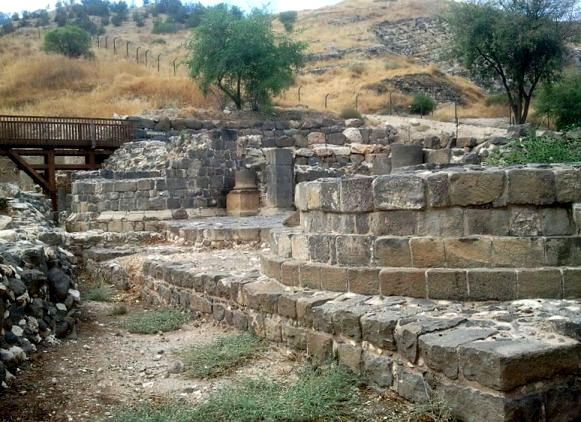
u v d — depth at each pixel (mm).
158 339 7941
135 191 17562
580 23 35812
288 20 76438
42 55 48375
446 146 22125
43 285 7770
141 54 55938
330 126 32188
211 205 18938
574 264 5676
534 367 4355
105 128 25156
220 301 8344
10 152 23141
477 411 4438
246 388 5617
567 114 33781
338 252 6691
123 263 12406
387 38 68688
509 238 5738
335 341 5969
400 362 5168
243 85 36250
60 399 5605
